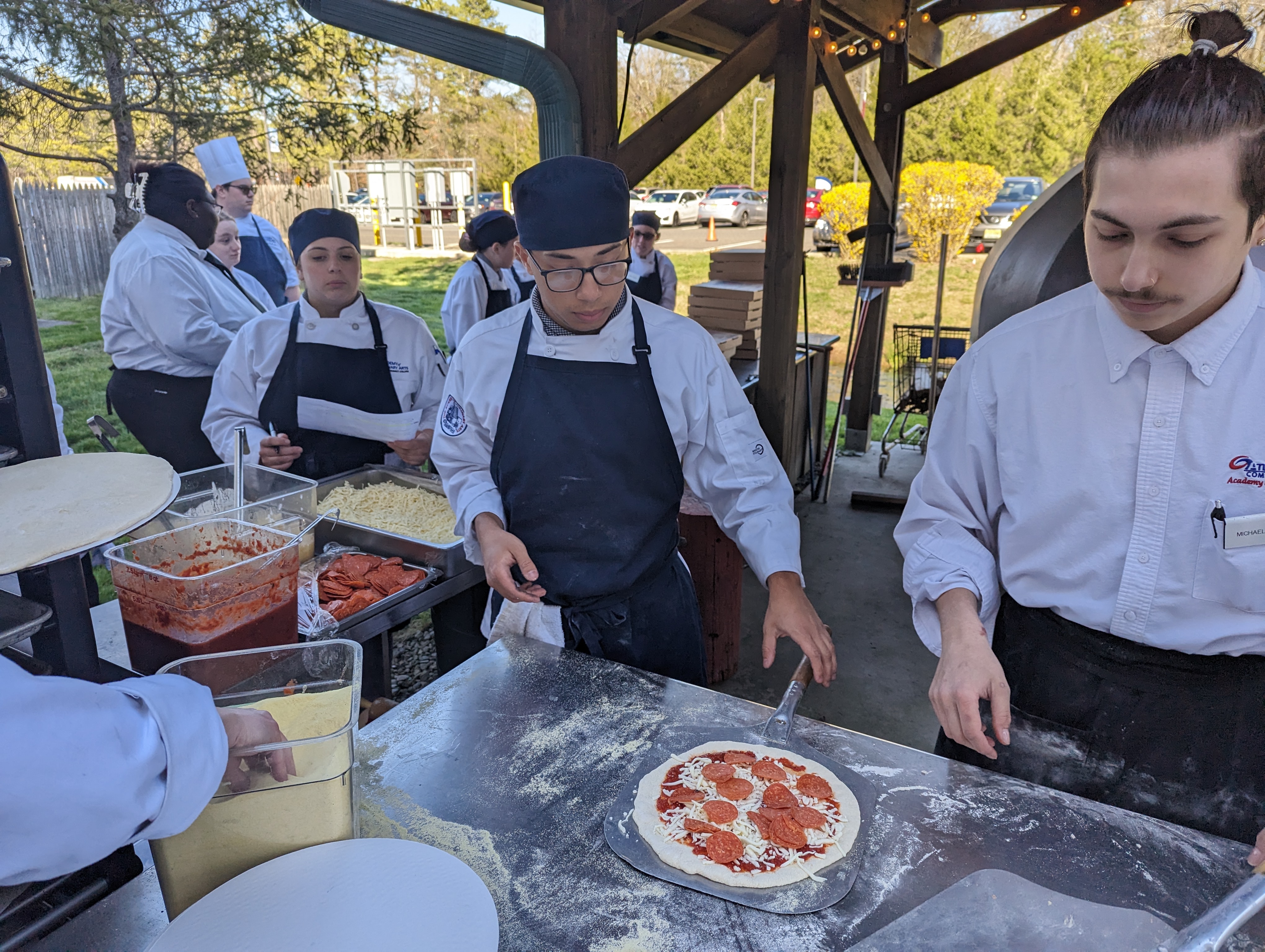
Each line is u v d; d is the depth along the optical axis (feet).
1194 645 3.51
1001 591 4.22
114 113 15.66
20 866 2.01
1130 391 3.43
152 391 9.64
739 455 5.18
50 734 1.96
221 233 11.96
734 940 2.81
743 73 11.57
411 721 4.10
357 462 8.32
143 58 15.35
